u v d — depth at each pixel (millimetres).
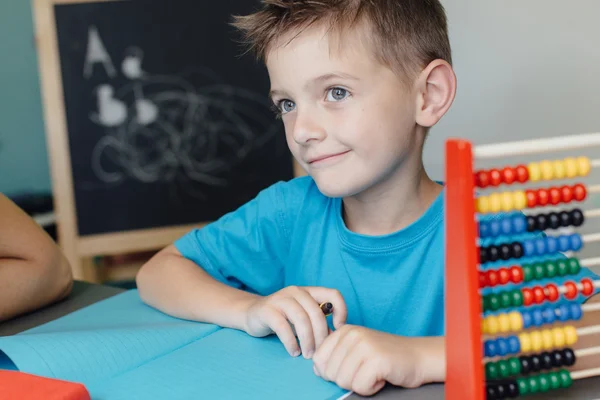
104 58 2412
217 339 821
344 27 805
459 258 541
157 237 2498
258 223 1057
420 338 724
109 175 2455
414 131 909
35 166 2949
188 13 2436
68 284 1072
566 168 635
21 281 983
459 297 545
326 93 825
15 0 2842
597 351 680
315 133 822
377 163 850
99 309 993
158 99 2459
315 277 1024
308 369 725
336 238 1007
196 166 2496
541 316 668
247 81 2475
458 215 536
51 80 2387
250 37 927
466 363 544
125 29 2416
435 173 2457
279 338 790
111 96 2428
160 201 2498
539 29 2191
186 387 684
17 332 954
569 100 2197
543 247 669
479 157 592
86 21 2391
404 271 960
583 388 674
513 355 715
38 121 2930
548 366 664
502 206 629
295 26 811
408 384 679
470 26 2293
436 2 952
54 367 720
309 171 869
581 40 2135
